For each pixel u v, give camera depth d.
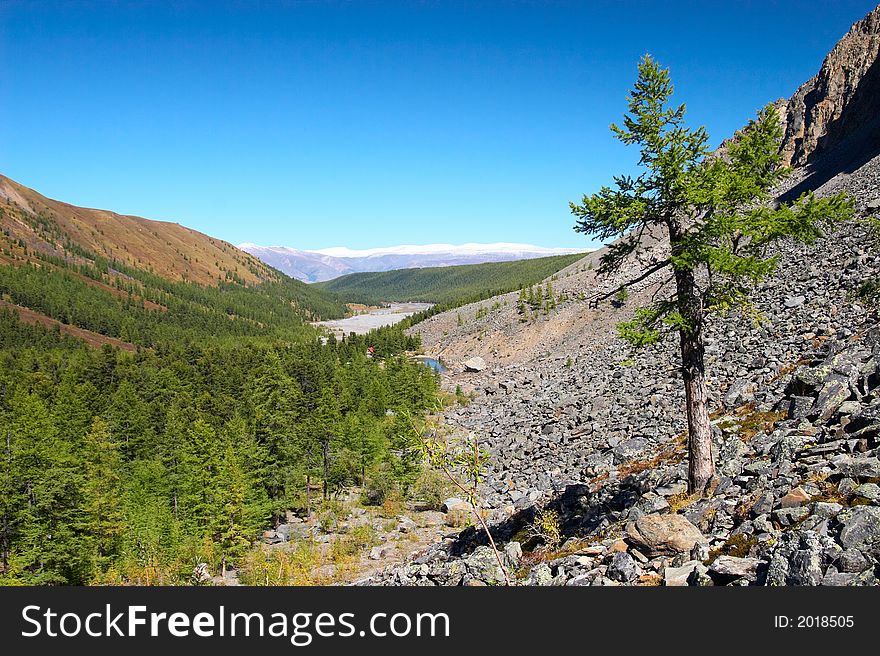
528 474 36.06
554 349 102.69
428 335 173.12
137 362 140.75
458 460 10.22
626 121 15.15
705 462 15.97
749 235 14.29
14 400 79.31
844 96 125.88
